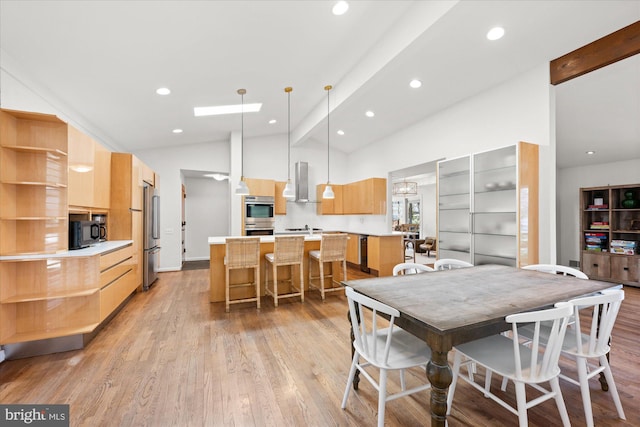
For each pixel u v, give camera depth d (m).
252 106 4.77
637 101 3.34
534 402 1.43
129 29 2.34
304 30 2.79
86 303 2.73
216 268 4.02
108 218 3.90
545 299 1.64
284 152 7.19
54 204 2.63
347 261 6.75
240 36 2.71
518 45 3.01
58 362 2.35
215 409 1.79
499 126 3.77
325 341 2.76
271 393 1.96
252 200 6.39
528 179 3.22
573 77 3.04
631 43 2.57
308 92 4.38
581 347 1.60
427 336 1.34
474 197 3.69
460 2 2.16
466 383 2.09
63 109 3.39
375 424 1.67
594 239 5.04
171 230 6.30
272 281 4.35
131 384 2.05
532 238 3.26
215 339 2.80
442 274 2.27
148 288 4.71
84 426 1.64
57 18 2.10
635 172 4.75
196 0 2.16
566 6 2.46
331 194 4.69
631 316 3.30
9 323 2.44
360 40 3.08
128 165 3.98
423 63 3.44
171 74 3.19
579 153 4.80
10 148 2.41
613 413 1.74
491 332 1.42
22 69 2.65
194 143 6.48
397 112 4.99
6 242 2.40
